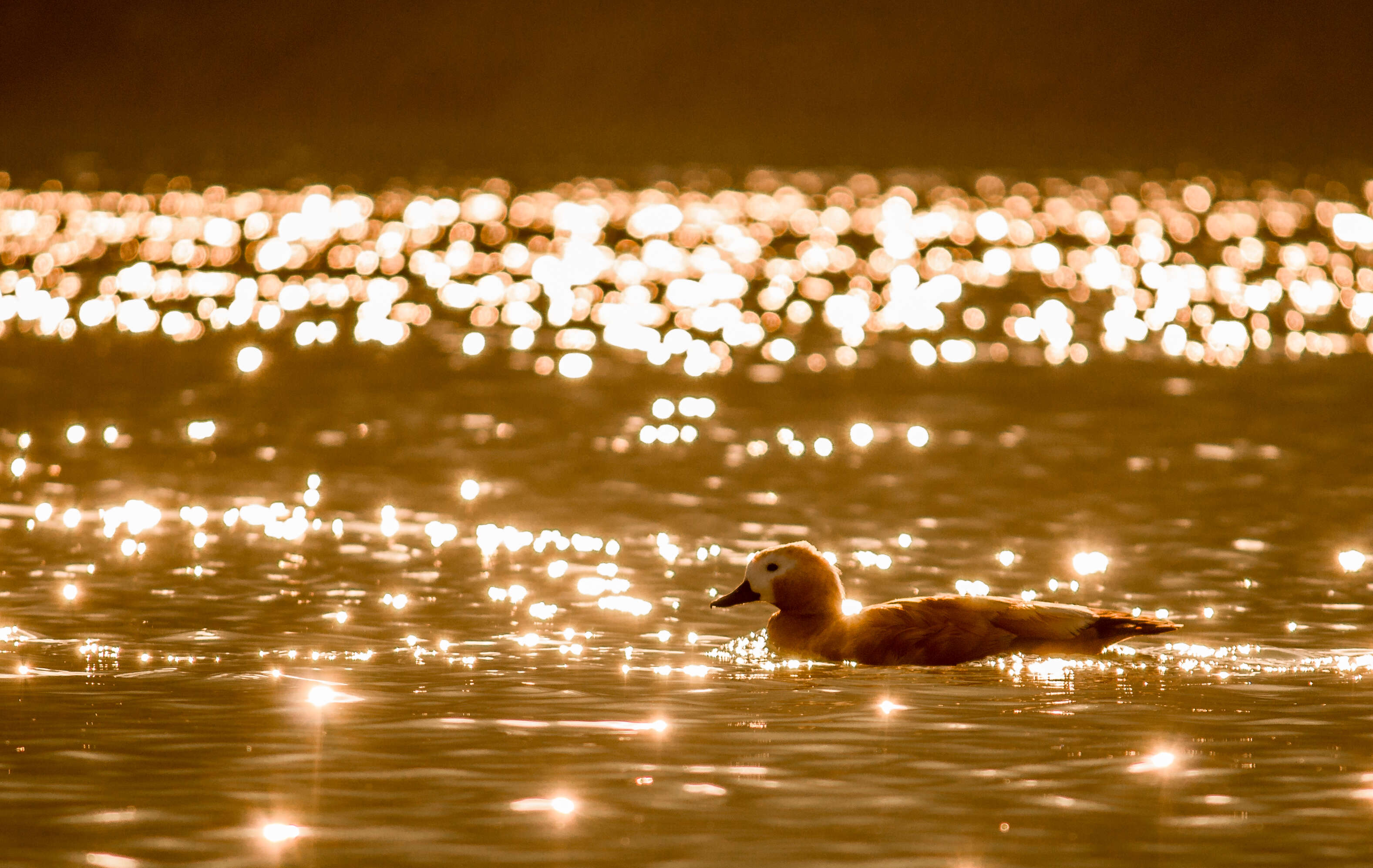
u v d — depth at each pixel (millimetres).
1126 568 32781
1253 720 22281
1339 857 17516
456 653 25969
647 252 121875
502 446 47062
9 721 21875
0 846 17516
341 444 46969
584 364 65562
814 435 49406
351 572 31938
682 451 46750
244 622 27953
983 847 17766
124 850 17453
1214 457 45656
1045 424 51406
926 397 57469
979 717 22438
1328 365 65125
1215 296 92625
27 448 45562
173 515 37188
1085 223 145875
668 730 21750
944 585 31531
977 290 97312
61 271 99812
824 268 111375
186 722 21906
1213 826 18375
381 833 18016
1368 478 42438
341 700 23109
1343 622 28344
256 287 94438
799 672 24938
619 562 33219
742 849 17641
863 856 17500
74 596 29578
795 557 26547
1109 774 20078
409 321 80125
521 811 18719
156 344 69312
